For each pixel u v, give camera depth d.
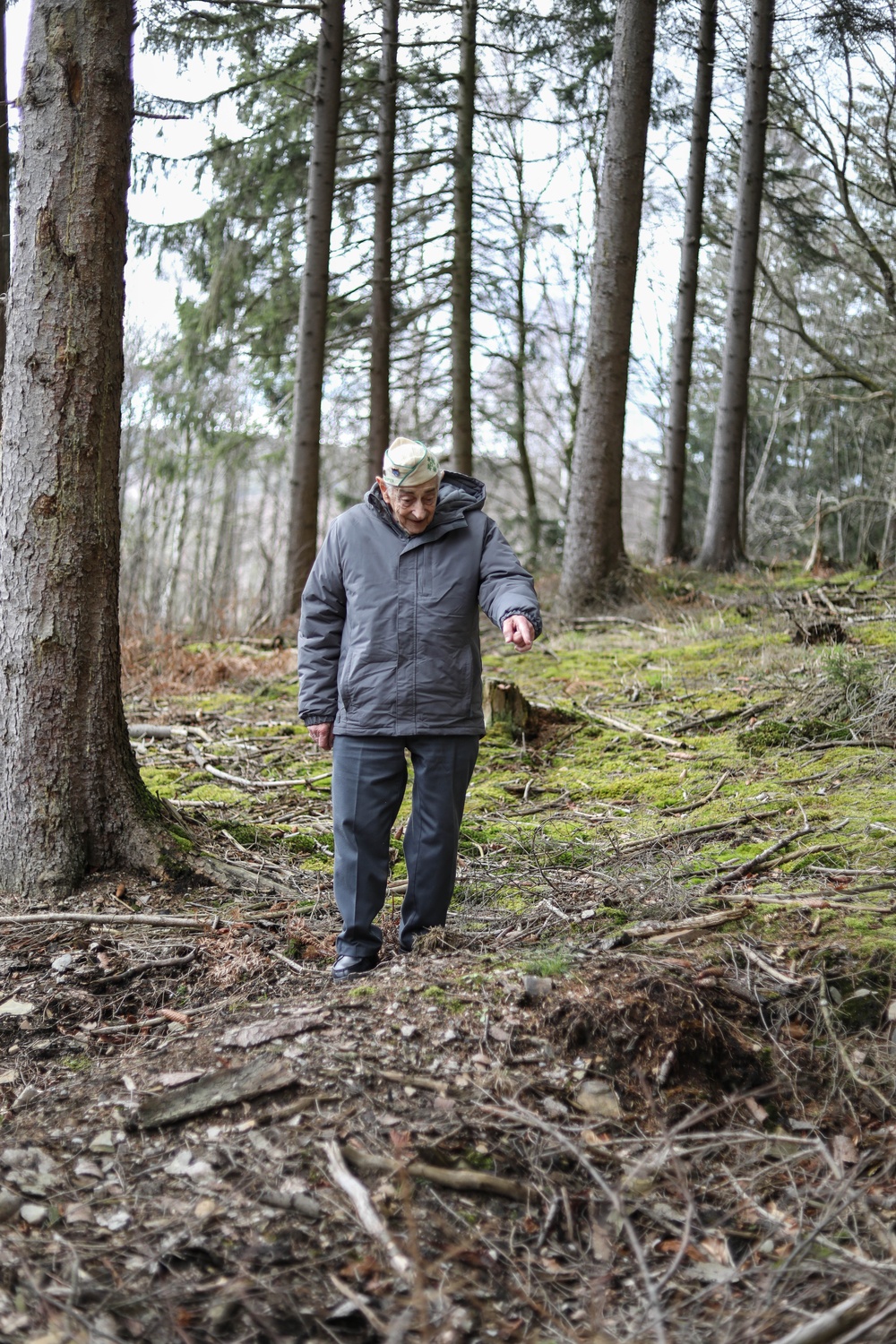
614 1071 2.59
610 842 4.37
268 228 13.24
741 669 7.24
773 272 19.39
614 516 11.20
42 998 3.18
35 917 3.69
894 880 3.49
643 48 10.47
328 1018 2.83
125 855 4.06
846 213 13.81
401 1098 2.48
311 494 12.60
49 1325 1.85
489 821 4.93
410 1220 2.00
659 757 5.68
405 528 3.24
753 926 3.28
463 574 3.26
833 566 12.29
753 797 4.75
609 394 11.01
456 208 14.77
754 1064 2.66
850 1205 2.19
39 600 3.89
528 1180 2.28
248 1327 1.87
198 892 4.02
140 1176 2.28
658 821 4.63
